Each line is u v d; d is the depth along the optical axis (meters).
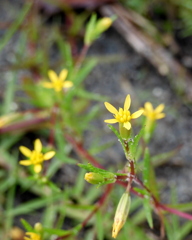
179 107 0.30
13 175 0.26
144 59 0.32
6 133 0.28
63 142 0.25
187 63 0.31
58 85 0.24
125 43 0.32
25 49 0.32
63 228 0.26
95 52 0.32
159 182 0.27
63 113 0.26
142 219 0.25
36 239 0.19
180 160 0.27
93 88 0.31
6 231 0.25
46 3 0.32
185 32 0.31
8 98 0.28
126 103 0.17
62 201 0.25
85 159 0.25
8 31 0.33
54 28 0.32
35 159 0.20
